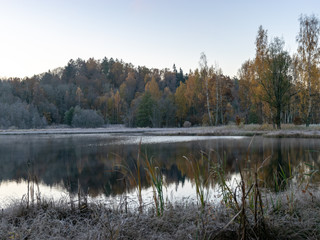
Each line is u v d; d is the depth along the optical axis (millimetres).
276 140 17438
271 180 6035
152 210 3732
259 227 2639
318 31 26359
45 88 84250
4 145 17141
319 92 27422
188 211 3576
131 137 24141
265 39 27672
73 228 3041
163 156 11180
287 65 24891
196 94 54656
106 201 4668
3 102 68875
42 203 4176
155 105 59188
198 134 25547
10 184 6723
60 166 9242
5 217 3592
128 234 2881
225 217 3186
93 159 10734
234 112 57250
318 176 6062
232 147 13773
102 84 99438
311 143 15031
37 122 60000
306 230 2766
